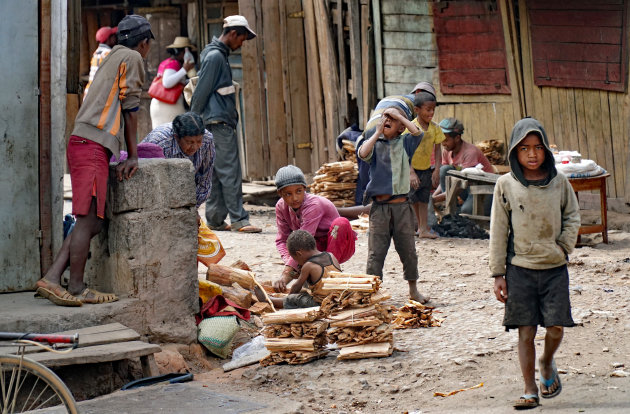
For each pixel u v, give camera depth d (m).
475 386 5.75
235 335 7.23
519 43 13.80
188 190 7.05
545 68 13.52
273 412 5.46
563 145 13.50
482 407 5.35
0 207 7.18
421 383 5.88
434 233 11.34
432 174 11.62
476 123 14.26
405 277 7.94
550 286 5.24
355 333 6.43
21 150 7.22
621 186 12.88
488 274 9.08
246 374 6.36
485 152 13.80
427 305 7.89
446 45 14.33
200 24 17.38
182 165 7.02
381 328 6.43
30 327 6.30
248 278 7.75
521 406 5.21
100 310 6.58
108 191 6.96
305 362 6.42
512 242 5.34
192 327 7.10
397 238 7.85
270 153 15.32
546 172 5.30
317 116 15.34
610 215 12.68
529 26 13.61
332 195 13.24
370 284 6.39
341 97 15.12
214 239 7.93
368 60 14.92
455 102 14.43
